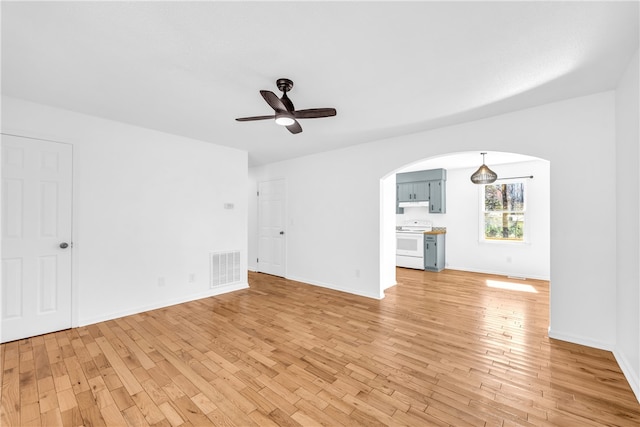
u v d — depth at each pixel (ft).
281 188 17.98
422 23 5.31
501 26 5.40
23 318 8.87
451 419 5.48
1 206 8.51
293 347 8.43
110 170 10.64
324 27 5.43
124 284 10.99
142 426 5.31
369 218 13.74
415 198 21.72
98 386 6.48
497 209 19.10
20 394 6.19
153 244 11.82
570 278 8.68
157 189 11.94
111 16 5.11
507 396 6.15
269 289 15.05
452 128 11.05
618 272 7.75
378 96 8.47
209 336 9.18
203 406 5.85
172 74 7.23
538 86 7.86
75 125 9.84
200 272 13.38
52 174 9.38
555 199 8.90
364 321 10.50
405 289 15.06
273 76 7.30
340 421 5.45
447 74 7.22
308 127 11.36
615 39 5.77
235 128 11.59
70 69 6.99
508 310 11.69
